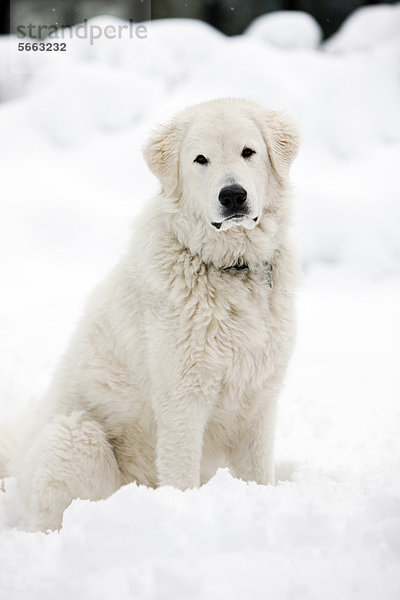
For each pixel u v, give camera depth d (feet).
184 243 15.92
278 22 83.20
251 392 15.87
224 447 16.69
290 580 9.42
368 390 27.17
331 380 28.58
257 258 16.03
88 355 16.61
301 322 39.63
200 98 64.90
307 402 25.16
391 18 81.61
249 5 101.60
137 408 16.12
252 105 17.06
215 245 15.74
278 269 16.31
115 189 59.77
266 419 16.33
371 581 9.37
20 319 39.63
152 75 72.23
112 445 16.44
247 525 10.81
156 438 16.34
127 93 66.23
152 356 15.38
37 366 30.40
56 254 52.75
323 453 19.85
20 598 9.93
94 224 54.85
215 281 15.57
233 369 15.38
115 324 16.24
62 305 42.91
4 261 51.03
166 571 9.55
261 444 16.39
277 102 64.34
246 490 12.21
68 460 15.60
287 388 27.22
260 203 16.15
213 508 11.43
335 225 52.54
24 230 53.98
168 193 16.47
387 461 17.83
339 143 61.41
